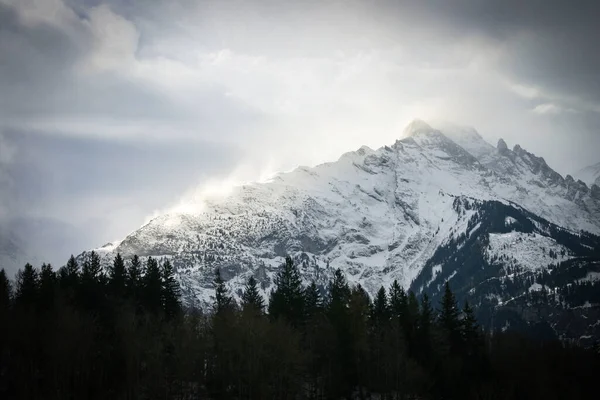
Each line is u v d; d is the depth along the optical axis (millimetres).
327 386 180875
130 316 181500
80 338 167875
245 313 179375
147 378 170000
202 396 173000
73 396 165375
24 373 165125
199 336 180250
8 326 166125
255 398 166250
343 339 183750
